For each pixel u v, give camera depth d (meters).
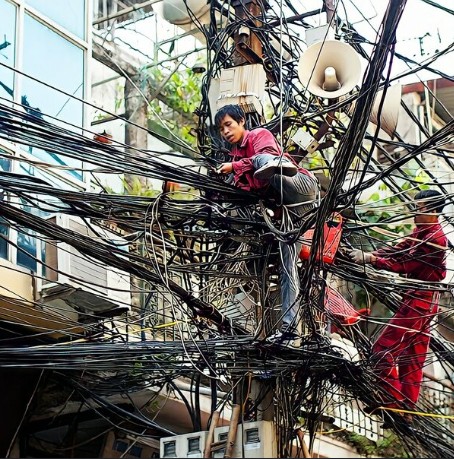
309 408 11.03
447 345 12.23
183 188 14.56
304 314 9.88
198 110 11.80
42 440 12.90
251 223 9.88
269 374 10.10
